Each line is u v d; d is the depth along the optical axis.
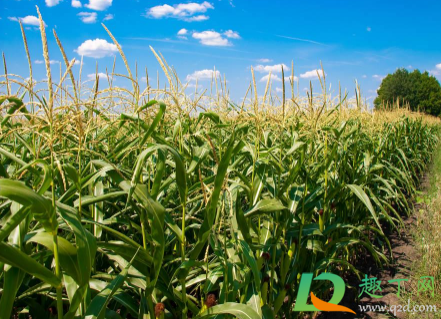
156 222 2.00
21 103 2.40
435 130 19.06
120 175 2.12
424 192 9.16
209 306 2.33
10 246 1.40
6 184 1.34
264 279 2.90
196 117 4.08
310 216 3.78
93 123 2.92
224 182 2.33
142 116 3.08
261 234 3.02
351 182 4.62
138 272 2.37
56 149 2.95
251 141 4.05
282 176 3.67
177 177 2.12
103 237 2.93
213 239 2.64
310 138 4.05
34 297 2.58
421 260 5.05
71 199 2.57
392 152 7.96
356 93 5.36
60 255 1.60
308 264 3.80
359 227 4.38
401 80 53.47
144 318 2.26
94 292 2.49
